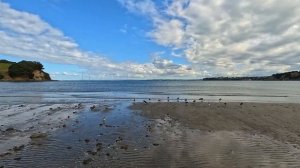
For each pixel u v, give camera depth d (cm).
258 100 4469
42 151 1337
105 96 5362
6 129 1844
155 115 2548
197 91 7488
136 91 7550
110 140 1572
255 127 1969
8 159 1212
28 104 3578
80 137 1639
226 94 6119
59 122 2153
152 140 1575
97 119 2317
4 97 4909
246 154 1297
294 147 1430
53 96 5288
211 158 1235
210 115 2508
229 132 1805
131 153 1311
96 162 1177
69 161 1191
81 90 8112
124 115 2556
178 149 1382
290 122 2158
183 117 2412
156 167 1119
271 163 1171
